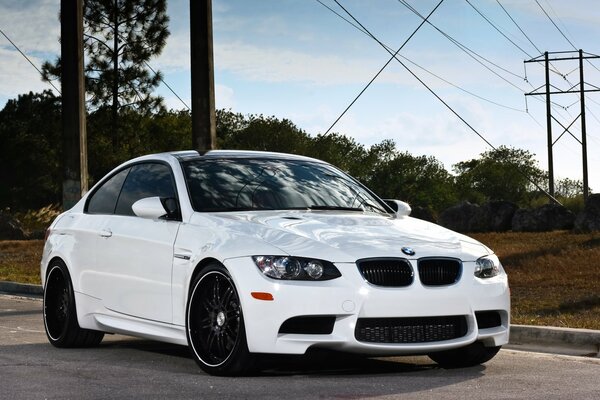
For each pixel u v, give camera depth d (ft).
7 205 246.27
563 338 28.43
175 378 20.57
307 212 22.95
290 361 23.20
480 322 21.47
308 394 18.47
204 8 49.73
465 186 334.65
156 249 23.09
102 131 158.20
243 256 20.34
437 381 20.31
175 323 22.30
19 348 26.58
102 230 25.48
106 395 18.45
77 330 26.25
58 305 27.20
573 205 163.73
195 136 49.67
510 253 57.41
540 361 24.23
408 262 20.38
